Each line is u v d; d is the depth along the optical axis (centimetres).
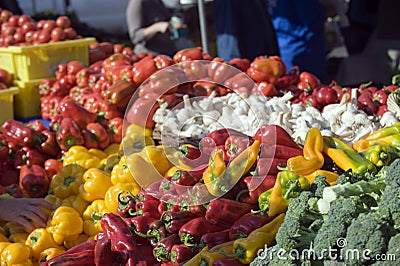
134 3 356
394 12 386
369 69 403
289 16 337
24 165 223
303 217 145
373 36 403
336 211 140
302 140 185
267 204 160
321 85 247
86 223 193
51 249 187
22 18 307
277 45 338
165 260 163
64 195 205
